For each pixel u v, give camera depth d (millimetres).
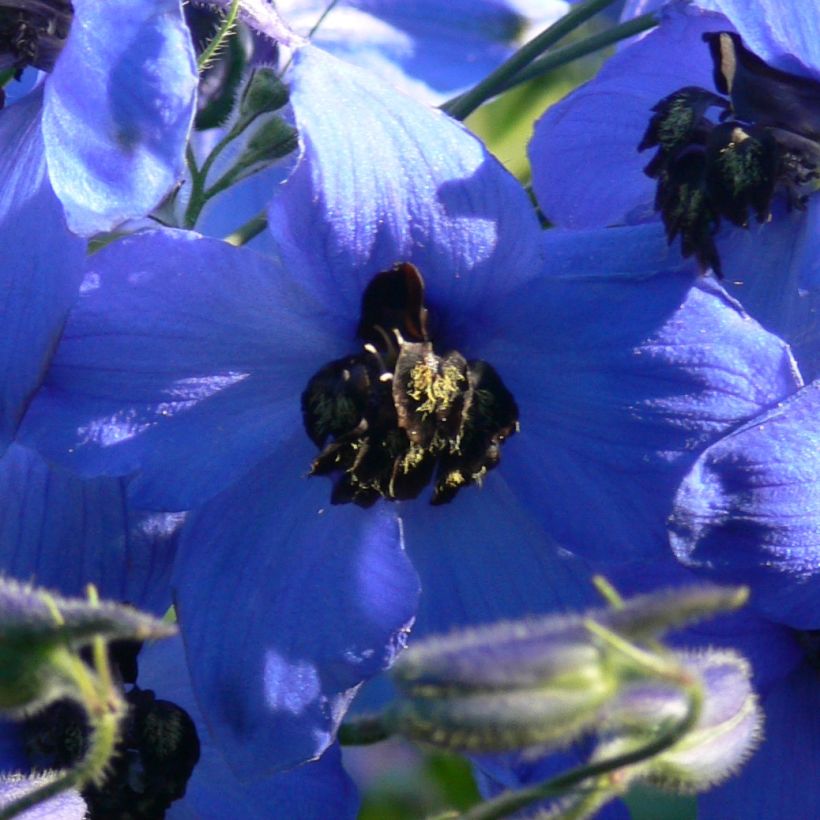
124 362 182
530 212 184
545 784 151
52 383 181
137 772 189
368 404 190
